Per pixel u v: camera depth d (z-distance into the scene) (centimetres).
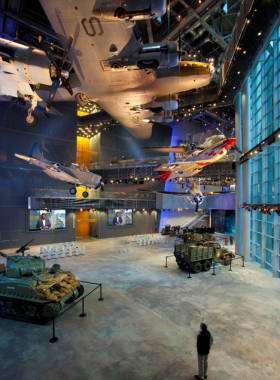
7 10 1545
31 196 2430
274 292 1163
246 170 1816
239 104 1966
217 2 1462
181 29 1684
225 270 1544
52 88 993
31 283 884
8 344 726
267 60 1491
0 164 2270
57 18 754
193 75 1252
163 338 760
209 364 638
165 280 1341
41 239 2456
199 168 2017
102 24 762
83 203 2658
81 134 3572
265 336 779
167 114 1664
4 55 974
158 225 3512
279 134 1160
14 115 2370
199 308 980
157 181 3416
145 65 991
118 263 1720
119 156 3572
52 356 667
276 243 1377
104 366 625
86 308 977
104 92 1227
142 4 672
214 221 3597
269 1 1072
